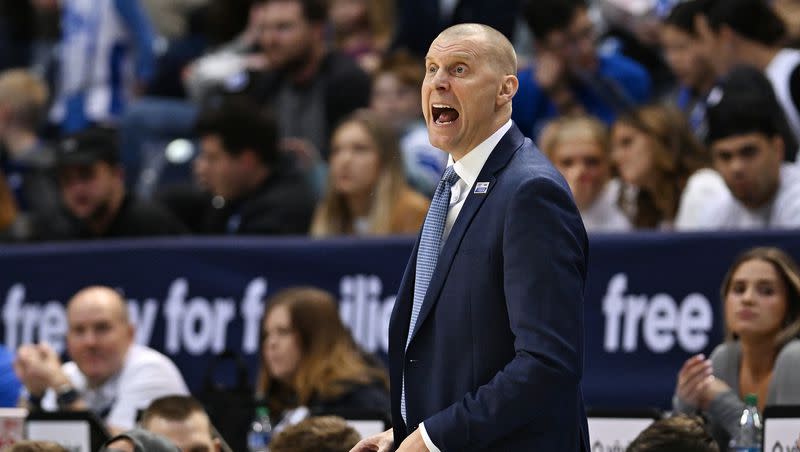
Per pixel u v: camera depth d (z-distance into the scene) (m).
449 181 10.55
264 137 22.73
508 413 9.62
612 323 18.66
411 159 23.69
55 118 32.19
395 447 10.47
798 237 17.98
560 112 24.06
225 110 22.84
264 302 20.47
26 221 24.75
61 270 21.67
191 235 23.58
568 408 10.20
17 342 21.83
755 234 18.19
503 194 10.06
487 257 10.01
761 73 18.84
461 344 10.05
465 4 27.81
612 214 20.53
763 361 15.48
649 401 18.39
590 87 24.02
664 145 20.25
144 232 22.81
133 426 17.55
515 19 27.78
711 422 14.62
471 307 10.02
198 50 30.53
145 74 31.67
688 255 18.45
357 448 10.72
